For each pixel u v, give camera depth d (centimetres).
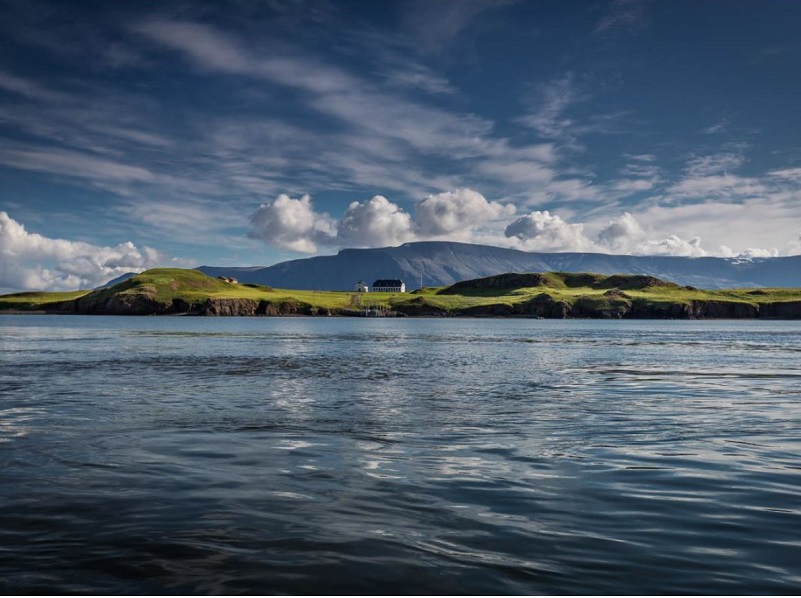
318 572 1019
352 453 1948
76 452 1945
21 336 11169
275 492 1500
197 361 5862
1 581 975
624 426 2462
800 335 14300
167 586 963
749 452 1986
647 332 16300
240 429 2362
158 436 2217
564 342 10512
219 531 1216
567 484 1587
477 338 12106
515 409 2914
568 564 1060
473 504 1406
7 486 1540
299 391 3594
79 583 971
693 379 4412
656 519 1307
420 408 2939
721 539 1188
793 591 956
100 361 5788
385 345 9212
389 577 1001
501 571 1027
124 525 1248
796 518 1318
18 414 2708
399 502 1421
